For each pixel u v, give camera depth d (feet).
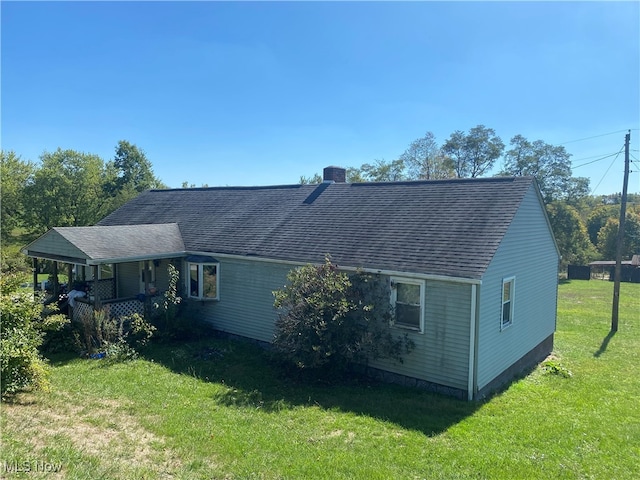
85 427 25.98
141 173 210.18
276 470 22.04
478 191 43.83
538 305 47.39
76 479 18.39
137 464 21.35
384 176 181.06
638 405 34.06
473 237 37.01
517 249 40.91
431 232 39.93
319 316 35.50
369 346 36.78
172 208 70.28
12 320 30.14
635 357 49.80
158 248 52.65
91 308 48.06
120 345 44.47
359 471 22.25
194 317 53.01
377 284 38.47
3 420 25.20
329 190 58.03
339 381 37.58
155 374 38.19
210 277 52.16
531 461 24.14
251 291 48.39
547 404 33.81
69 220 131.54
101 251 47.73
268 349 46.21
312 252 43.78
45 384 31.35
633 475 23.12
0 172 134.41
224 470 21.77
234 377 37.96
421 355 36.32
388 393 35.06
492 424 29.30
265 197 63.26
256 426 27.78
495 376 37.50
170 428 26.68
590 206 269.44
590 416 31.42
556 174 156.87
